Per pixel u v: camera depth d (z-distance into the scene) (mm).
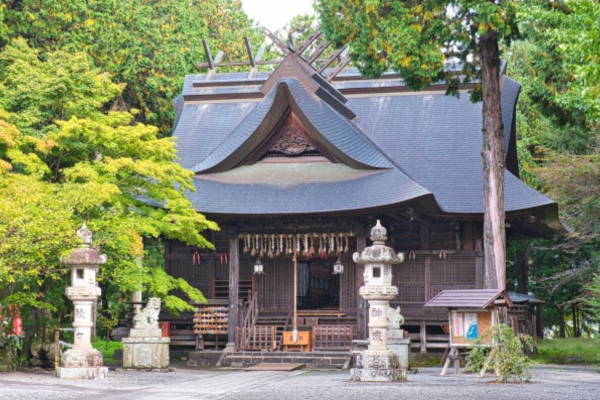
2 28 34719
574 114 27047
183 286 26281
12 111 24484
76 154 25125
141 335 24953
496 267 25516
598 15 16422
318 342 28609
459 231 30688
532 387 17891
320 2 25438
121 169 24953
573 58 17156
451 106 33938
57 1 36531
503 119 33969
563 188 35781
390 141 33062
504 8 23672
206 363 29203
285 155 31547
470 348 22125
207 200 29375
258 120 30844
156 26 42781
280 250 29688
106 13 38781
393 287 20609
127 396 16609
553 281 45406
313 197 29281
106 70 39281
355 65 26031
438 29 24516
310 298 34531
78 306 21297
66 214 20766
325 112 31203
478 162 31688
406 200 27219
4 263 20172
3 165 20781
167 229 25484
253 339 29156
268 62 38156
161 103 42812
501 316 25688
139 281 23922
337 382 19938
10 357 23188
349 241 30609
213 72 38031
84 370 20750
